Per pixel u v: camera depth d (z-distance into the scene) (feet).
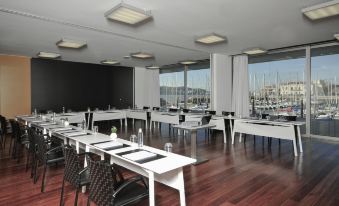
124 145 9.80
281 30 17.08
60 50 23.88
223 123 21.08
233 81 28.48
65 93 31.55
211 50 24.77
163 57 29.04
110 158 9.62
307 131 23.32
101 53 25.71
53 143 13.61
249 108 27.48
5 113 26.84
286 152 17.52
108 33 17.47
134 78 39.09
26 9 12.57
